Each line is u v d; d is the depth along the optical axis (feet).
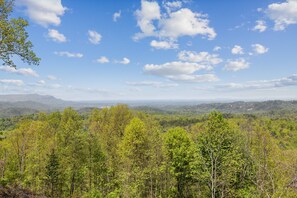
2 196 48.75
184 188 122.62
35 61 57.77
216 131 94.07
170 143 114.42
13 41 52.47
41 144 140.56
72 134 119.24
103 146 133.39
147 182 115.44
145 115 207.62
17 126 172.04
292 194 38.81
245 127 97.04
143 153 122.72
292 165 42.75
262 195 44.91
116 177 114.32
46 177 108.99
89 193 101.24
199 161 91.81
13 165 139.44
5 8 52.26
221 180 83.30
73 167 105.70
